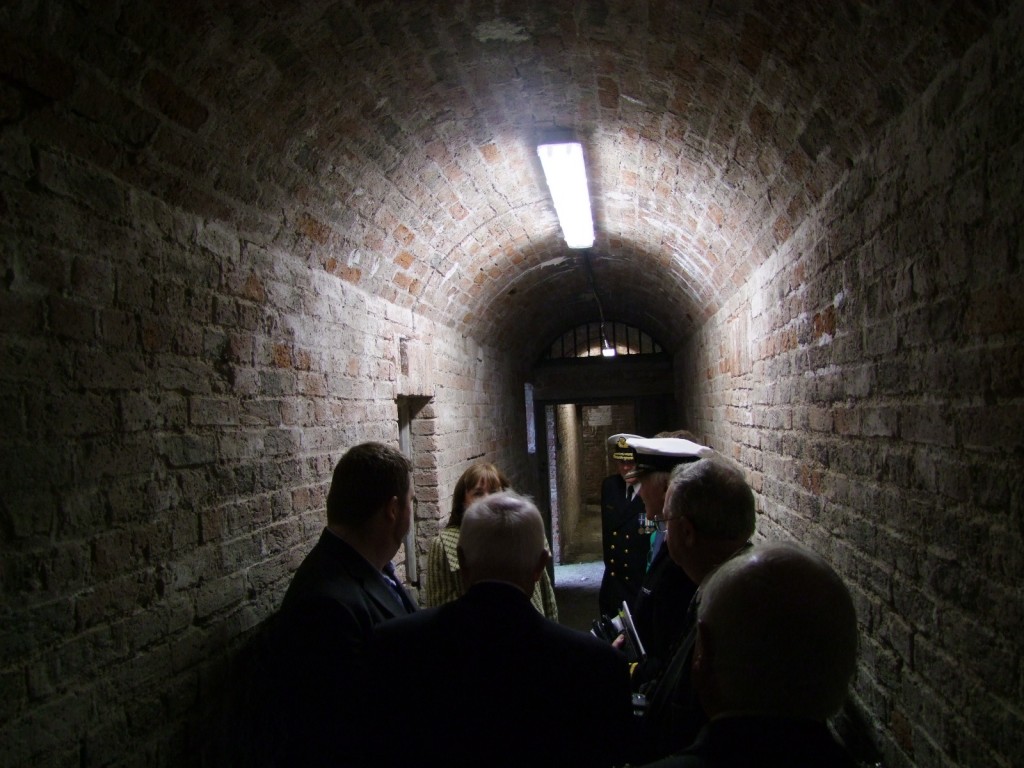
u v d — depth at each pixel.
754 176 3.06
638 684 2.33
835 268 2.53
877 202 2.09
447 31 2.45
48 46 1.58
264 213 2.65
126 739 1.84
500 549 1.64
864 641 2.31
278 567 2.70
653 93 2.85
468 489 3.21
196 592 2.19
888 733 2.10
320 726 1.85
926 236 1.76
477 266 5.28
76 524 1.72
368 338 3.77
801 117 2.36
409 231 3.89
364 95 2.64
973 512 1.55
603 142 3.55
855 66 1.92
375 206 3.40
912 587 1.91
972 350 1.54
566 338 10.58
